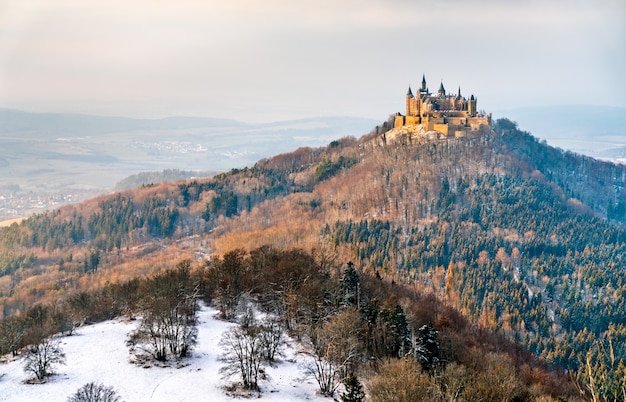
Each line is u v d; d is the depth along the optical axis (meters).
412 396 102.00
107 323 180.38
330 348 136.50
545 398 121.12
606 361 194.12
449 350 144.25
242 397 126.38
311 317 155.50
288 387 132.38
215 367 142.88
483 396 111.06
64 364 141.62
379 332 142.38
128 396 126.62
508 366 143.50
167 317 151.75
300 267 186.12
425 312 184.12
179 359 146.88
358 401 106.25
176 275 191.88
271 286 177.88
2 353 156.62
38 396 125.50
